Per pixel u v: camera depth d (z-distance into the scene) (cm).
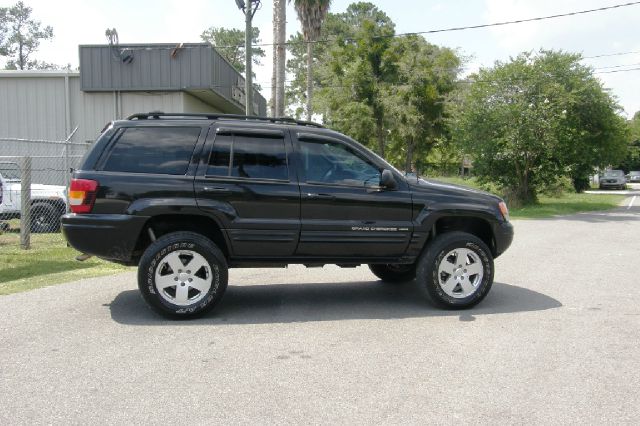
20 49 5697
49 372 454
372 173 658
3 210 1309
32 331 562
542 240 1322
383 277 817
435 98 3005
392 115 2992
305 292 753
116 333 558
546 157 2508
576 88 2433
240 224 614
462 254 658
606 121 2527
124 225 593
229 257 630
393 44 3039
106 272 869
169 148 618
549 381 437
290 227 624
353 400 402
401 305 680
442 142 3278
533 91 2411
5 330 564
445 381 438
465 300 656
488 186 2798
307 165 642
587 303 685
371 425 364
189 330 571
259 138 637
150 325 587
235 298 715
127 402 398
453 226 714
